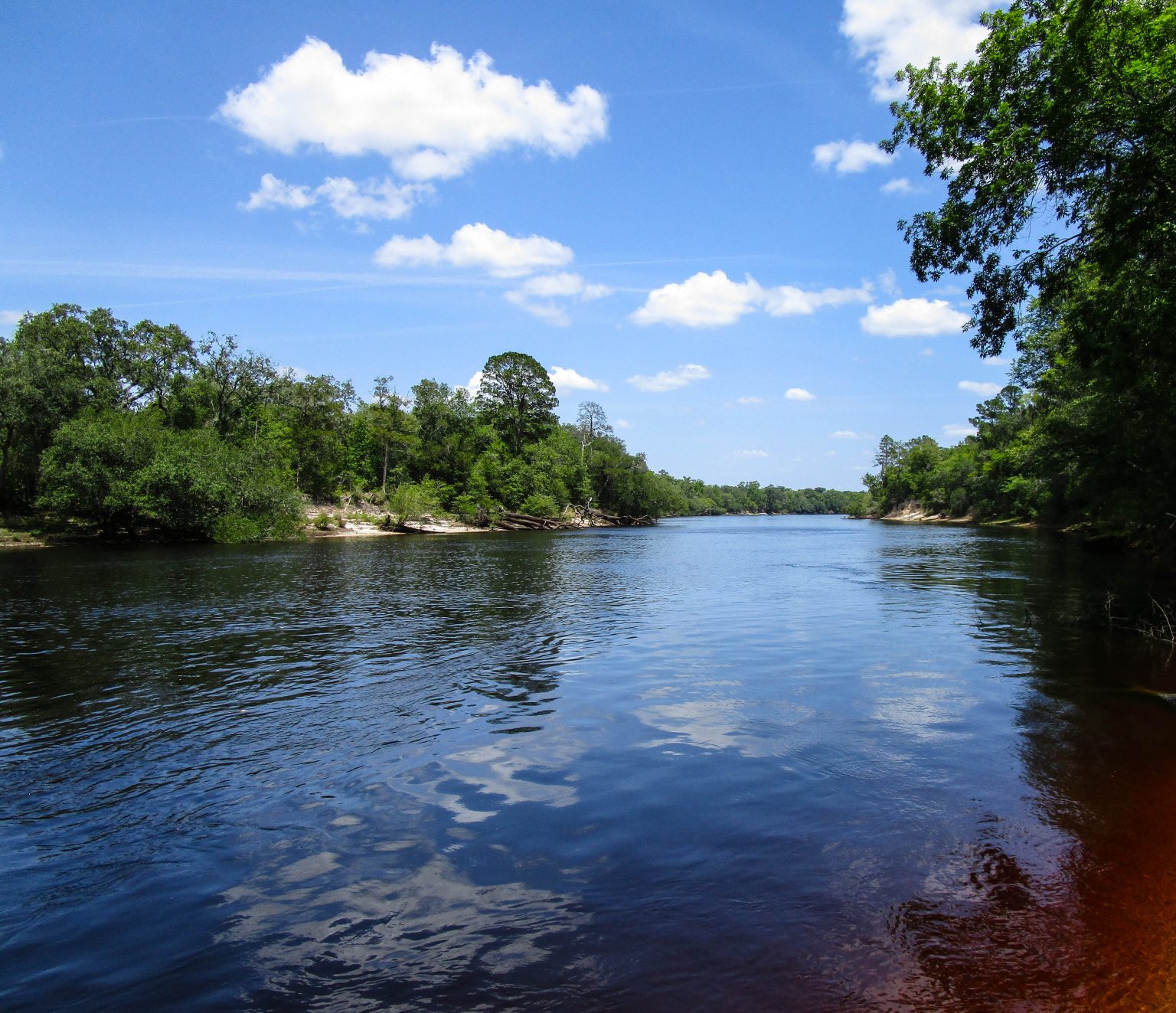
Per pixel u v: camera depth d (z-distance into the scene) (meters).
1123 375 16.69
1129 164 12.52
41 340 61.81
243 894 5.28
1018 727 8.98
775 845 5.85
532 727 9.23
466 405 104.88
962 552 42.66
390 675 12.30
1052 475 46.19
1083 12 11.95
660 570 33.41
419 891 5.22
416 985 4.14
